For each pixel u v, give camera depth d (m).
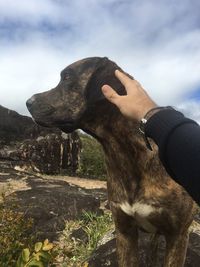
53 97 0.60
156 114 0.23
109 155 0.59
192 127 0.22
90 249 0.88
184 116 0.23
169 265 0.62
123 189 0.60
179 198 0.58
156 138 0.22
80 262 0.83
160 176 0.57
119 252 0.65
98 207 1.09
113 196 0.62
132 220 0.63
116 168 0.59
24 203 1.04
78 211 1.04
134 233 0.65
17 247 0.67
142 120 0.24
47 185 1.30
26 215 0.98
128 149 0.57
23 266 0.50
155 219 0.60
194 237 0.85
